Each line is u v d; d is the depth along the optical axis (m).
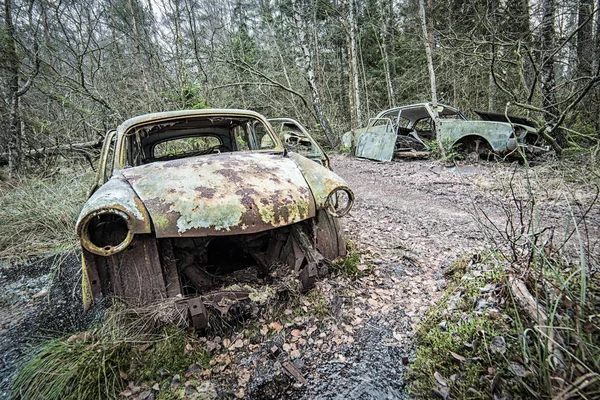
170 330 1.88
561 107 7.68
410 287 2.48
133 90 10.34
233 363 1.81
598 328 1.49
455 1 9.44
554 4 6.94
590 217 3.60
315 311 2.16
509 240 2.19
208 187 2.01
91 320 2.26
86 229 1.72
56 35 8.44
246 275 2.32
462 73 10.52
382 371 1.70
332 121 14.57
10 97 7.35
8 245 3.85
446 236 3.46
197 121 3.33
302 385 1.65
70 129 8.39
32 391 1.61
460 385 1.53
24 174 6.94
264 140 3.33
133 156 3.05
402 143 9.32
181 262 2.11
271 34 16.81
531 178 5.07
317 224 2.41
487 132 7.18
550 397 1.31
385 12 17.69
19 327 2.27
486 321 1.83
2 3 7.16
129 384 1.66
